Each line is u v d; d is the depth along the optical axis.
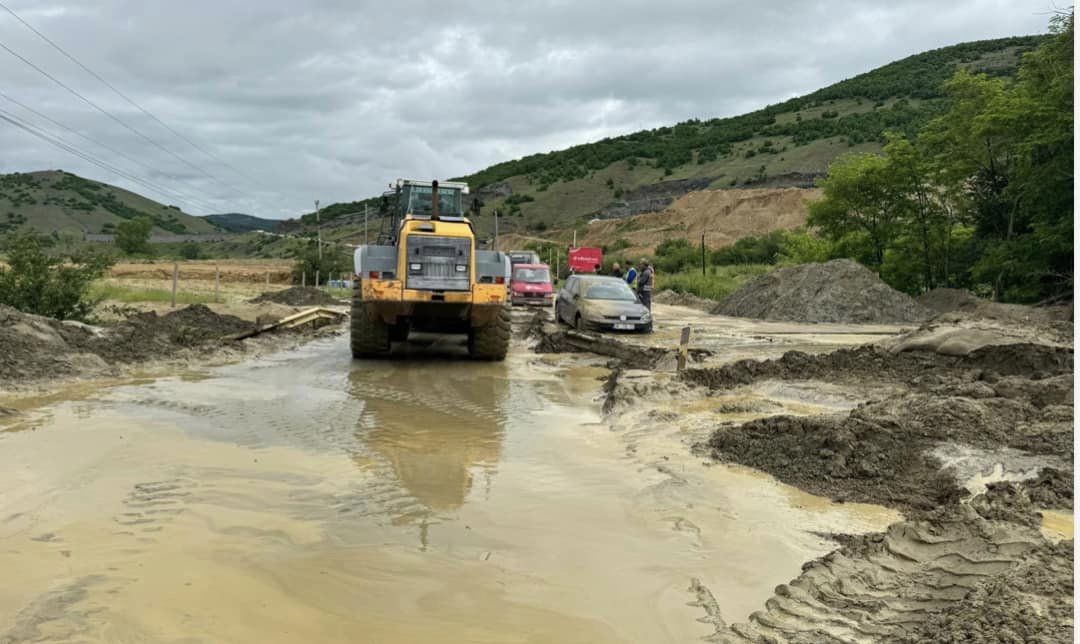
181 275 51.62
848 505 5.02
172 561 3.92
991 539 4.05
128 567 3.82
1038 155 20.42
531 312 26.84
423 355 14.07
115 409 7.95
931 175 23.75
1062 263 20.09
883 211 26.09
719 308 26.58
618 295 18.00
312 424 7.48
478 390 10.05
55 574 3.71
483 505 5.02
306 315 18.30
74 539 4.20
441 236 12.59
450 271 12.63
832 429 6.29
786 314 22.45
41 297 14.30
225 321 16.98
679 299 32.44
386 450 6.47
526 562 4.04
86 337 11.86
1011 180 21.36
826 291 22.38
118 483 5.28
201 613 3.33
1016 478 5.17
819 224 27.61
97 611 3.31
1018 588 3.34
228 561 3.94
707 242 75.81
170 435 6.79
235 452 6.24
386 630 3.23
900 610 3.40
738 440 6.50
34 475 5.41
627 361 13.20
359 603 3.49
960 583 3.63
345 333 18.64
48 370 9.88
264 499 5.03
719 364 11.33
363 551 4.14
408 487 5.39
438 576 3.83
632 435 7.24
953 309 21.30
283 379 10.63
